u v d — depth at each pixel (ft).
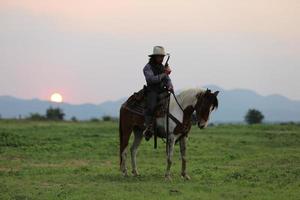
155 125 55.26
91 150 86.63
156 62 55.36
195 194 46.62
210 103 52.85
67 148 87.71
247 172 59.57
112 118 196.34
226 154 84.84
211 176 57.62
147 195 46.21
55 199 45.01
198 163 73.20
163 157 81.05
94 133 114.62
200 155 83.92
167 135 54.39
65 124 147.13
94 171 63.16
